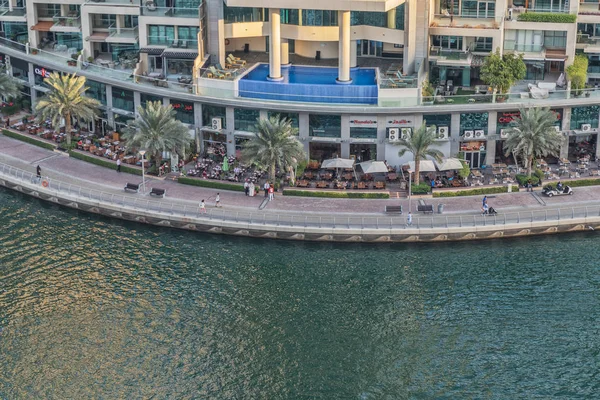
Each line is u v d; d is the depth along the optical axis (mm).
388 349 101750
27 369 98938
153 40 142250
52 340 102875
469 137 133000
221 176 131500
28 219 126375
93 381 97438
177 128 130750
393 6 132375
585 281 112062
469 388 96312
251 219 121875
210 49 143000
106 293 110562
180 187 130625
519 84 140250
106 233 123250
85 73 143250
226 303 109062
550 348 101375
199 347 102062
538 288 111000
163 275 114188
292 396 95438
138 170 133875
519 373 98125
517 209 123625
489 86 136625
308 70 141625
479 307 107938
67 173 134500
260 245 120812
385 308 108250
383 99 131625
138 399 95125
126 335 103688
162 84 138125
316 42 144500
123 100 142250
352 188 128875
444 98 131500
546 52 139500
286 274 114688
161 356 100750
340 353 101312
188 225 123250
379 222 121125
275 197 127812
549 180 129500
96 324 105312
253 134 134875
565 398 94750
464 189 127562
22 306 108125
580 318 105625
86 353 101125
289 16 140000
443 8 142625
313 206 125438
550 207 123875
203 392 96062
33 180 131250
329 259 117750
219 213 123188
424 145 126000
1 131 146125
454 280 113125
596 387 96125
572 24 137375
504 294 110125
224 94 135250
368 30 139500
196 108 137000
